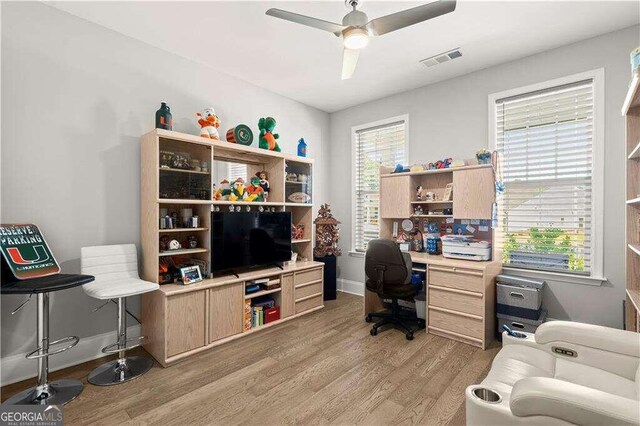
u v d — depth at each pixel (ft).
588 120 8.89
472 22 8.02
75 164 7.87
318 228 13.52
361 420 5.65
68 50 7.72
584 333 4.75
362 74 11.12
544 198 9.59
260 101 12.26
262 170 11.80
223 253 9.45
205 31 8.52
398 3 7.31
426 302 9.67
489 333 8.84
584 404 2.91
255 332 9.71
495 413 3.59
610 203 8.47
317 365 7.65
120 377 7.01
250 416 5.77
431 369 7.43
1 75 6.84
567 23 8.05
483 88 10.64
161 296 7.76
